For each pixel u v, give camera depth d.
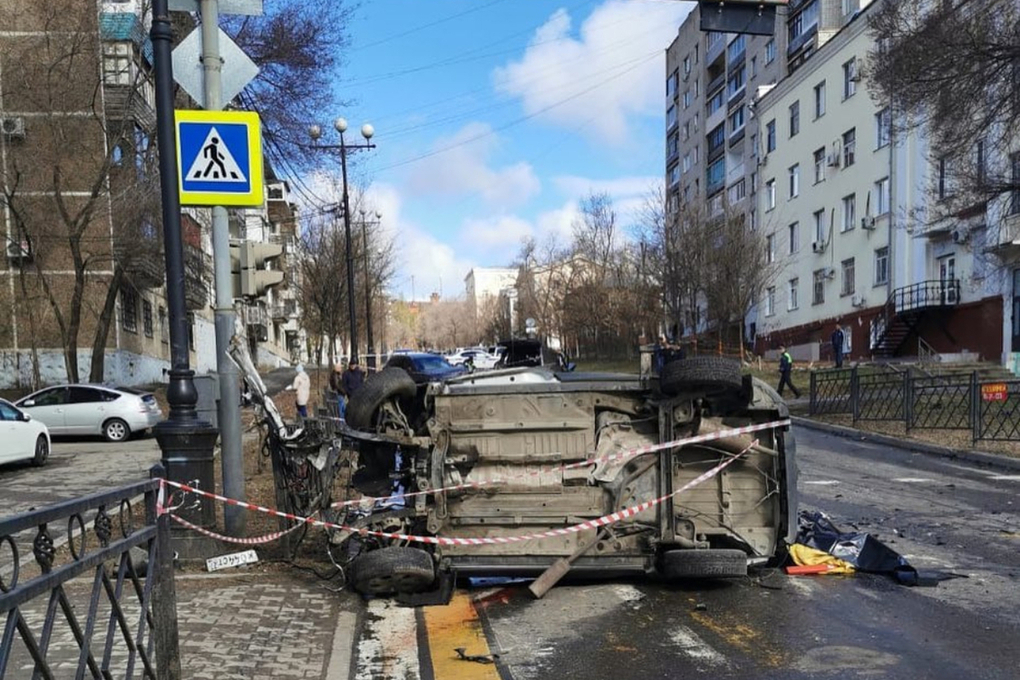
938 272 28.36
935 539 7.15
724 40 51.59
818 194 36.62
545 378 5.98
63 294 24.44
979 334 26.05
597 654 4.41
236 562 5.95
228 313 6.60
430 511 5.48
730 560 5.29
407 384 5.62
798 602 5.29
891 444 14.48
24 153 21.27
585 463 5.48
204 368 37.00
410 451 5.68
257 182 6.30
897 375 18.16
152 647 3.19
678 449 5.65
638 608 5.22
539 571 5.51
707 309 39.03
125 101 21.38
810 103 37.16
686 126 60.44
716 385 5.31
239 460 6.53
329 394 19.14
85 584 5.29
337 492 7.73
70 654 4.03
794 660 4.26
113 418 17.72
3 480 11.79
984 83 13.47
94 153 22.25
